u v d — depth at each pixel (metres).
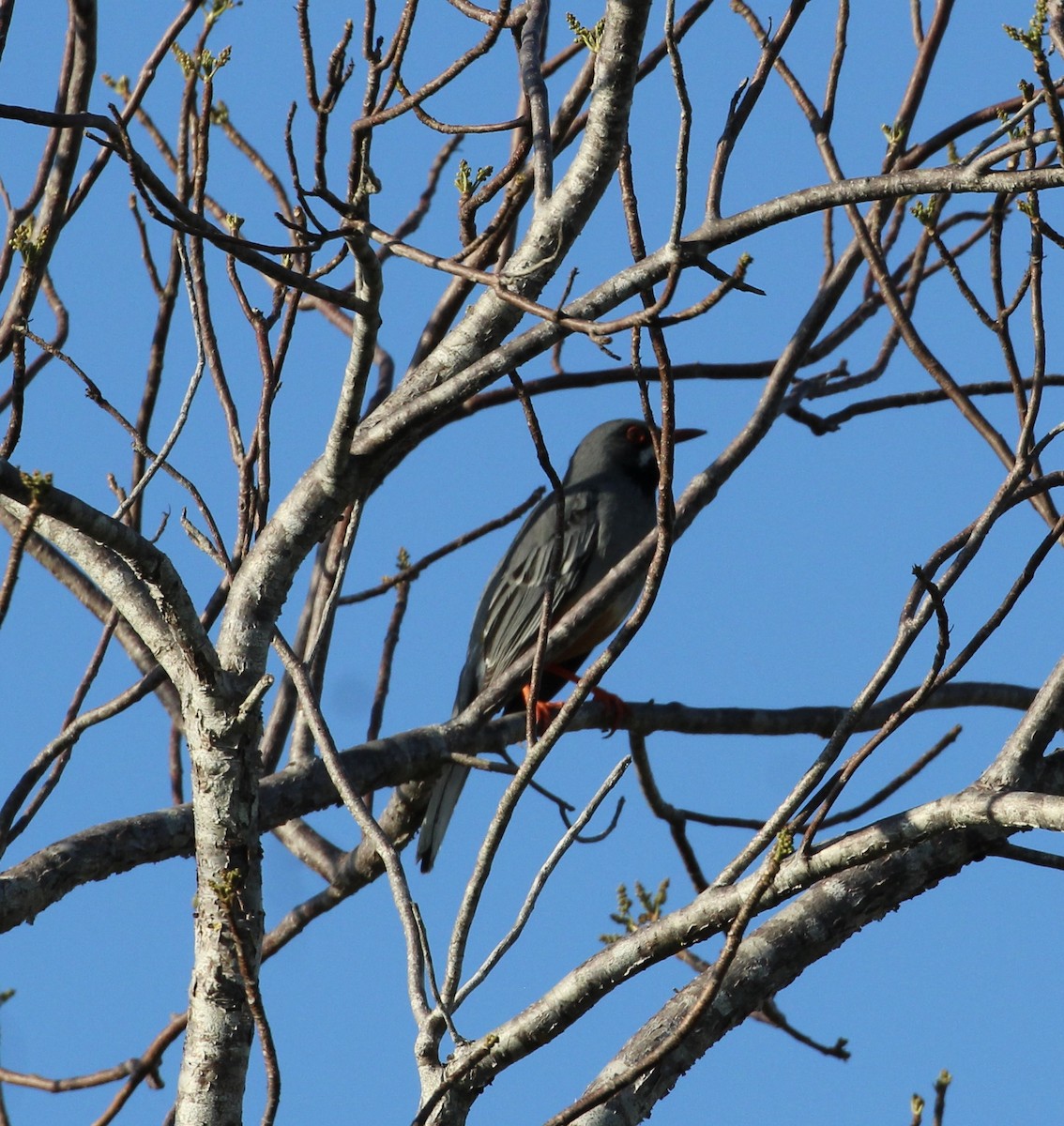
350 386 7.79
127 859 9.45
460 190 8.45
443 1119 7.20
